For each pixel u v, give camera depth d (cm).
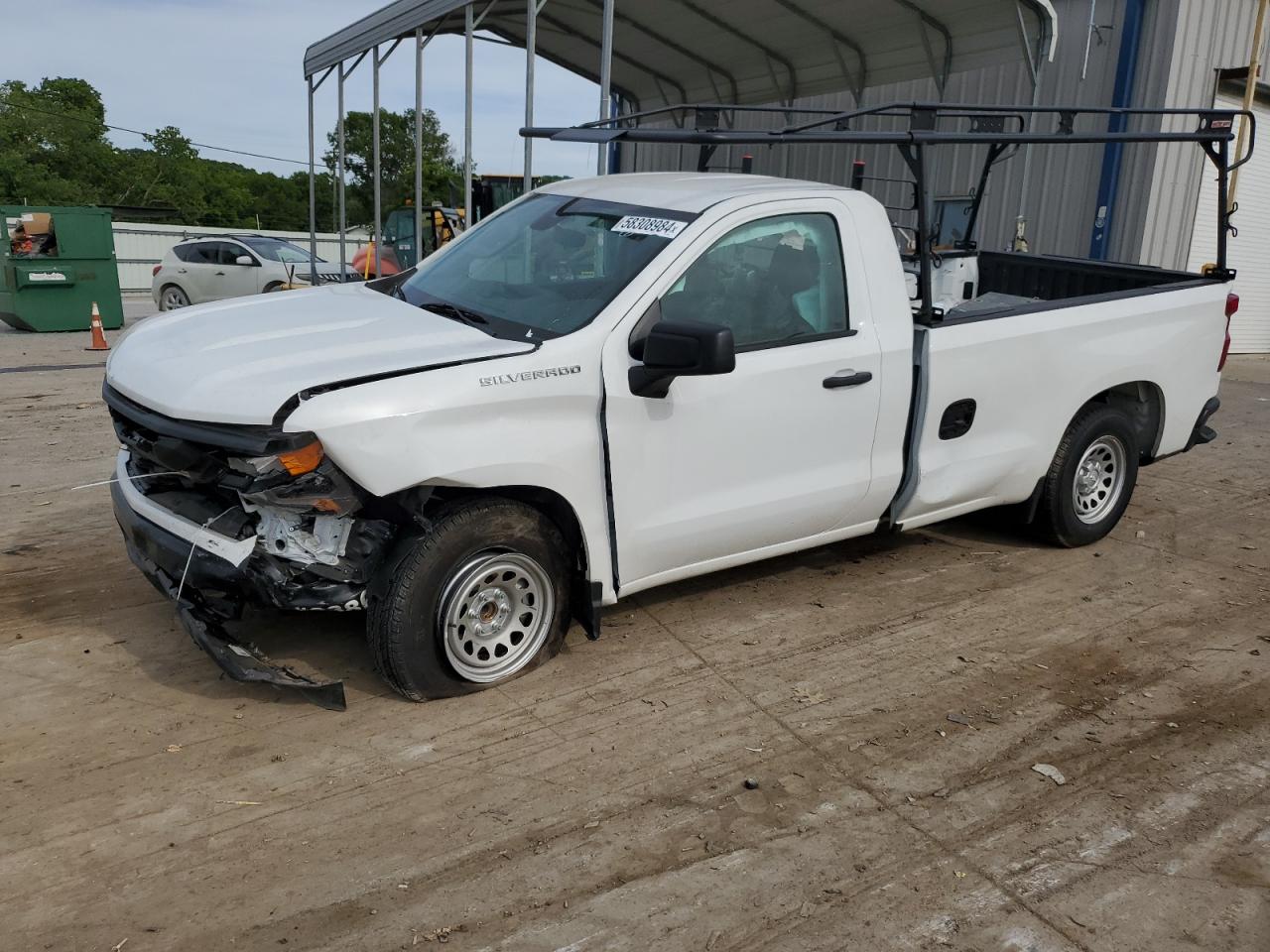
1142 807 350
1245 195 1453
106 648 437
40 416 916
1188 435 630
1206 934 289
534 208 505
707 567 458
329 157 5031
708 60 1653
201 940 273
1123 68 1287
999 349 514
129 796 334
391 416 349
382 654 381
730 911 292
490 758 364
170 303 1953
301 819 326
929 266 493
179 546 370
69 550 552
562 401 388
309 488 348
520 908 290
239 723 381
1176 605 528
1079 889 307
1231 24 1307
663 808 339
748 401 436
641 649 455
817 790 353
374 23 1534
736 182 485
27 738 366
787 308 452
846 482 478
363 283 518
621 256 433
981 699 422
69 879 295
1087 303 557
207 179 6412
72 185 5525
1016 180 1418
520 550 399
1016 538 623
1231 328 1559
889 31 1376
